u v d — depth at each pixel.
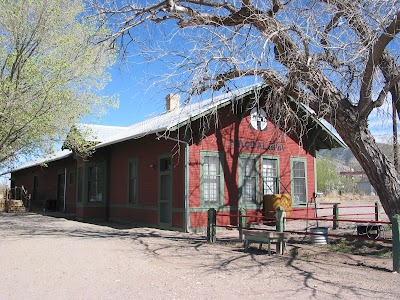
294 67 9.79
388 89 9.46
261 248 10.80
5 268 8.41
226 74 9.93
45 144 16.42
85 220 20.47
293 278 7.40
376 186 9.91
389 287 6.69
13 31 15.03
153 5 10.64
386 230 13.93
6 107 14.37
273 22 9.90
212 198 15.49
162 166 16.31
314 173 19.06
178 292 6.49
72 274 7.84
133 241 12.53
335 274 7.70
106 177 20.70
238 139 16.50
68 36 15.21
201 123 15.15
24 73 14.83
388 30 8.91
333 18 9.83
